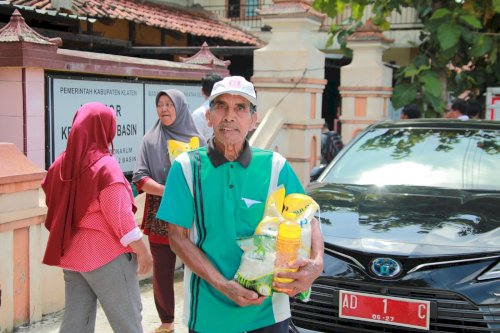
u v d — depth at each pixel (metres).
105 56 5.43
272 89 7.34
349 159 4.76
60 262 3.05
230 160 2.40
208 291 2.38
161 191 3.93
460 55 9.42
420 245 3.19
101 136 3.06
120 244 3.06
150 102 6.15
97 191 2.98
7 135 4.68
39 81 4.72
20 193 3.92
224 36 12.19
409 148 4.67
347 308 3.18
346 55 10.70
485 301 2.95
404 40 15.66
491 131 4.71
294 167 7.33
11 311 3.94
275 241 2.23
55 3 8.00
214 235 2.35
